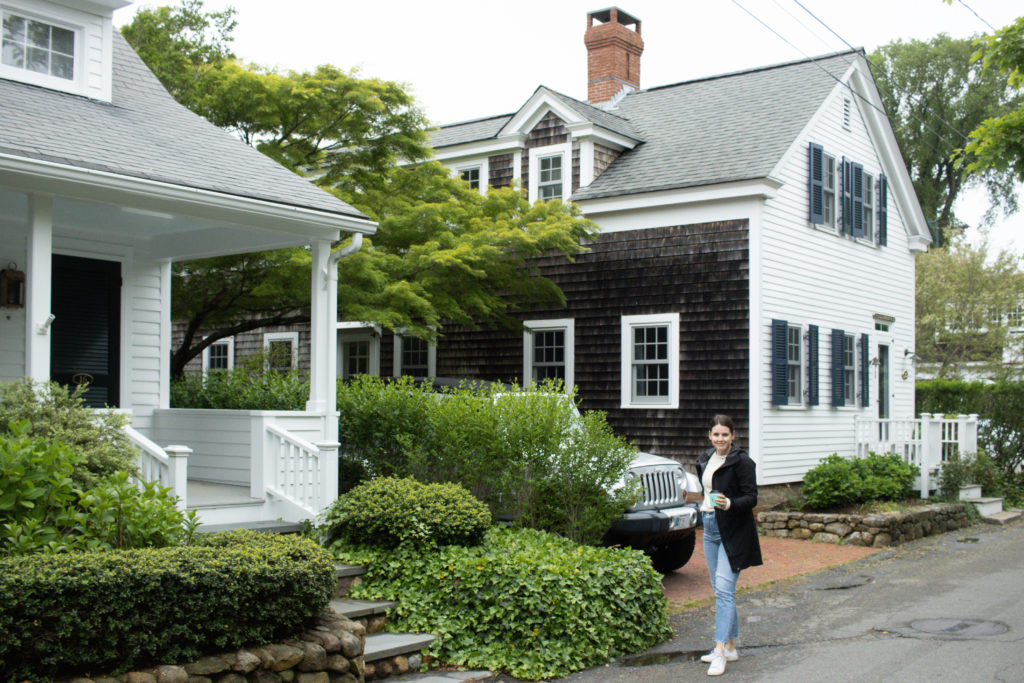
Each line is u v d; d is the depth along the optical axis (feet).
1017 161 35.94
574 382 55.47
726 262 50.55
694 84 65.72
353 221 29.99
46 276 23.81
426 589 24.40
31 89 29.60
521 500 30.45
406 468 31.96
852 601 30.50
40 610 16.24
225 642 18.39
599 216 54.90
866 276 62.08
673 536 32.65
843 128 59.77
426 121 50.42
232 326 53.47
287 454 28.12
